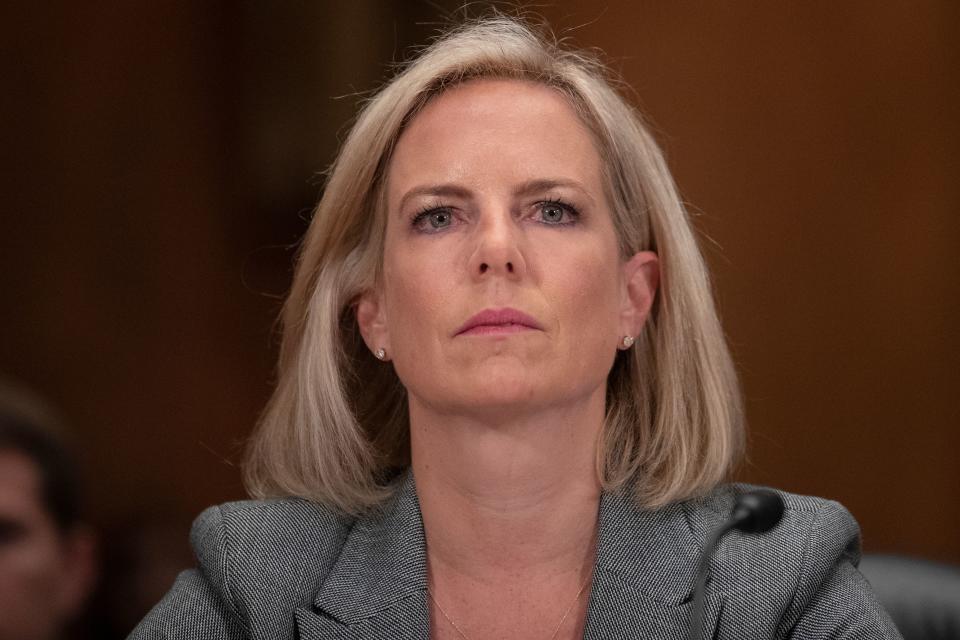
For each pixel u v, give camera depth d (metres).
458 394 4.45
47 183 15.82
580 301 4.55
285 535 5.02
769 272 15.02
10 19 15.75
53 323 15.73
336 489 5.19
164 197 16.03
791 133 14.97
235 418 16.11
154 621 4.88
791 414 14.94
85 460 15.59
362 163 5.05
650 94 15.02
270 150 15.68
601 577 4.70
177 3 15.90
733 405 5.24
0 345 15.56
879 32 14.79
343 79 15.34
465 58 4.92
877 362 14.80
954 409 14.56
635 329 5.06
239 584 4.84
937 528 14.54
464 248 4.58
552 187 4.65
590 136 4.90
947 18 14.61
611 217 4.92
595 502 4.88
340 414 5.26
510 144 4.68
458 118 4.79
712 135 15.05
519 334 4.44
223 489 15.95
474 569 4.81
